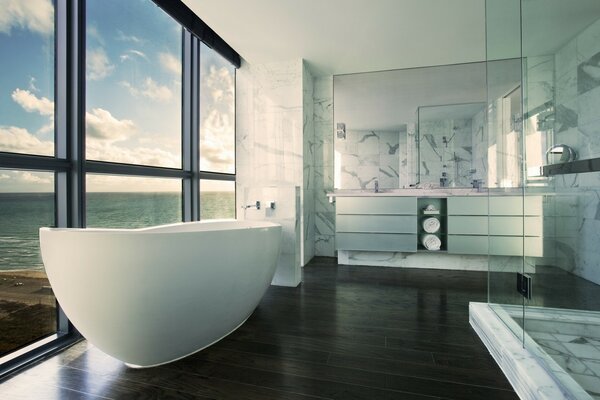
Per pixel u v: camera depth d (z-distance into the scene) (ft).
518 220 7.59
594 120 6.73
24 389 3.95
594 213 6.02
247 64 11.55
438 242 9.84
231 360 4.67
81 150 5.43
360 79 11.96
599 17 6.94
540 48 6.90
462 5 7.77
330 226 12.26
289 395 3.85
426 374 4.28
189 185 9.42
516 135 7.76
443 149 11.18
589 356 3.93
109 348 4.29
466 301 7.22
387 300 7.30
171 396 3.84
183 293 4.24
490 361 4.61
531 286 5.02
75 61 5.31
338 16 8.28
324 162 12.28
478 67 10.92
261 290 5.74
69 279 3.95
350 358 4.71
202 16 8.30
